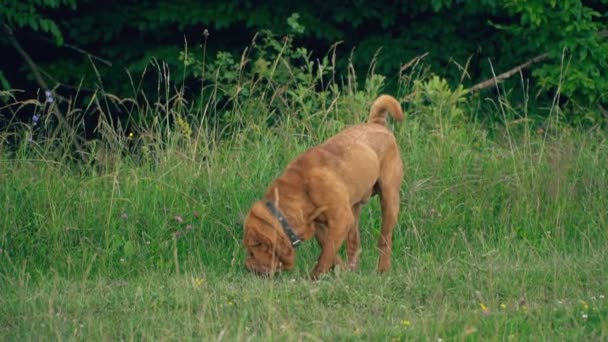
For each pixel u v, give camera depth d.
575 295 9.60
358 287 9.72
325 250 10.27
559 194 12.59
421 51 18.09
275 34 16.97
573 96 17.00
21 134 14.94
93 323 8.66
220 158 13.01
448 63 18.02
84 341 8.34
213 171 12.49
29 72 18.58
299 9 18.27
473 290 9.70
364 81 18.22
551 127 14.56
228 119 14.47
